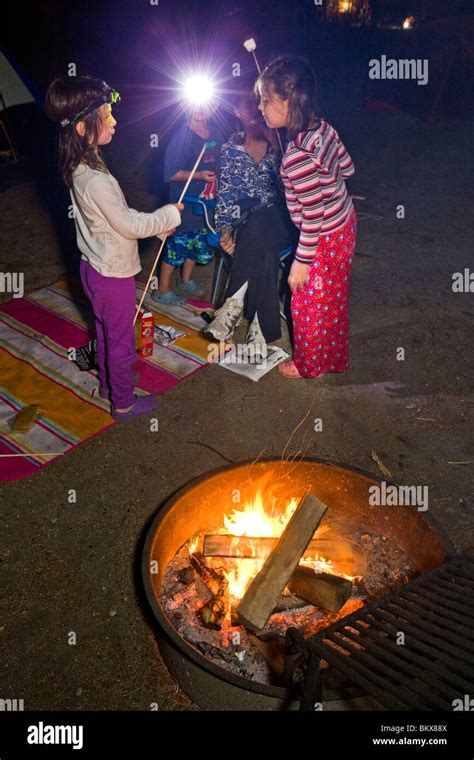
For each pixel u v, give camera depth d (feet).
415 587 7.80
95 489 11.33
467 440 12.37
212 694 7.38
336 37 39.22
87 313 16.26
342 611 8.90
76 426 12.64
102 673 8.63
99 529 10.62
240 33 33.71
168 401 13.29
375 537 10.08
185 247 15.55
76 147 9.75
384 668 6.20
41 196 22.30
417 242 19.61
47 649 8.90
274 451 12.10
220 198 13.89
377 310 16.35
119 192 10.18
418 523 9.19
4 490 11.28
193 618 8.85
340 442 12.30
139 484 11.43
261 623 7.94
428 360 14.53
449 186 23.32
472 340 15.23
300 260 11.59
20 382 13.82
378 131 28.68
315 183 10.68
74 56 30.63
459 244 19.53
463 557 8.39
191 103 13.41
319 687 6.74
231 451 12.12
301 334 12.99
